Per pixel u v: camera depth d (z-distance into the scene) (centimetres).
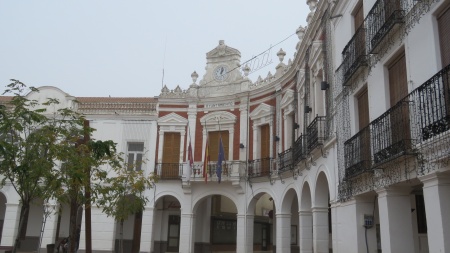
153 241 2497
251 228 2297
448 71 711
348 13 1297
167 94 2630
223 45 2628
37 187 998
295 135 1962
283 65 2288
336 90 1358
